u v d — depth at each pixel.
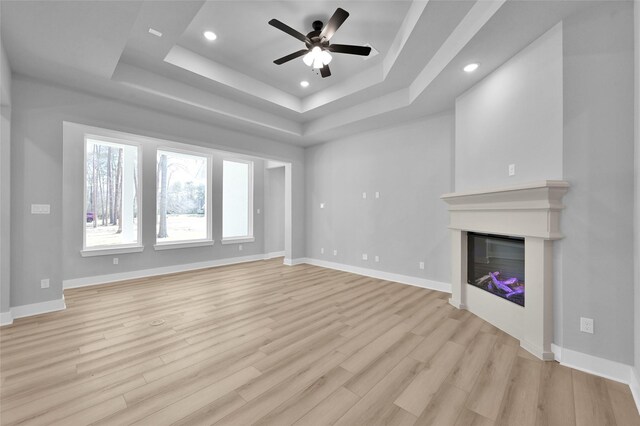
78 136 4.29
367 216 5.09
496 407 1.62
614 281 1.91
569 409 1.60
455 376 1.92
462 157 3.36
